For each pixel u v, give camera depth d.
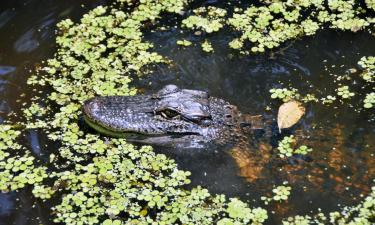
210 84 9.35
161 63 9.81
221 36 10.38
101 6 11.03
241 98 9.07
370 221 7.14
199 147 8.25
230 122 8.44
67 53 10.01
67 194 7.62
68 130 8.55
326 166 7.96
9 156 8.19
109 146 8.26
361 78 9.38
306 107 8.88
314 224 7.15
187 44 10.18
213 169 8.04
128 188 7.66
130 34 10.38
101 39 10.25
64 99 9.07
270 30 10.36
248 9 10.90
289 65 9.71
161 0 11.13
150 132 8.20
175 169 7.94
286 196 7.52
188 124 8.21
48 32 10.48
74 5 11.16
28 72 9.64
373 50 9.98
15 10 10.97
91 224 7.19
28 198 7.61
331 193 7.59
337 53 9.93
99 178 7.80
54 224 7.24
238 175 7.95
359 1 11.09
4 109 8.94
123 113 8.26
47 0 11.27
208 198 7.56
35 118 8.80
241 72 9.59
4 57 9.95
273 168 8.00
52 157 8.15
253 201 7.55
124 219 7.29
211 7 11.05
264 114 8.77
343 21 10.57
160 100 8.33
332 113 8.78
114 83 9.31
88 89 9.23
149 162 8.04
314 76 9.48
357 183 7.71
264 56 9.91
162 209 7.39
